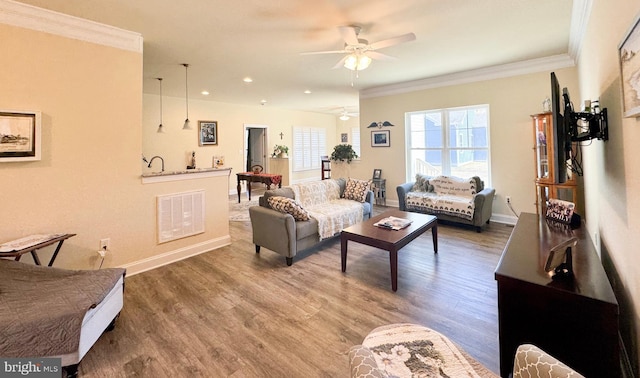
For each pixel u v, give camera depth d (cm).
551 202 277
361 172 681
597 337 139
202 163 746
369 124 656
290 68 462
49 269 216
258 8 270
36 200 262
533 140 427
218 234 404
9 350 160
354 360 111
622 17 154
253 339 208
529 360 106
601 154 227
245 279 304
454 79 526
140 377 174
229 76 510
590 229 308
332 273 317
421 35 341
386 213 386
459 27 322
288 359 188
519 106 468
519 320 157
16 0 244
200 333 215
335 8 274
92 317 185
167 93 654
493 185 505
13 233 252
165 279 305
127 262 317
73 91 279
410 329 149
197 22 296
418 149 600
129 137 316
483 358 185
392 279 274
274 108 920
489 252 367
